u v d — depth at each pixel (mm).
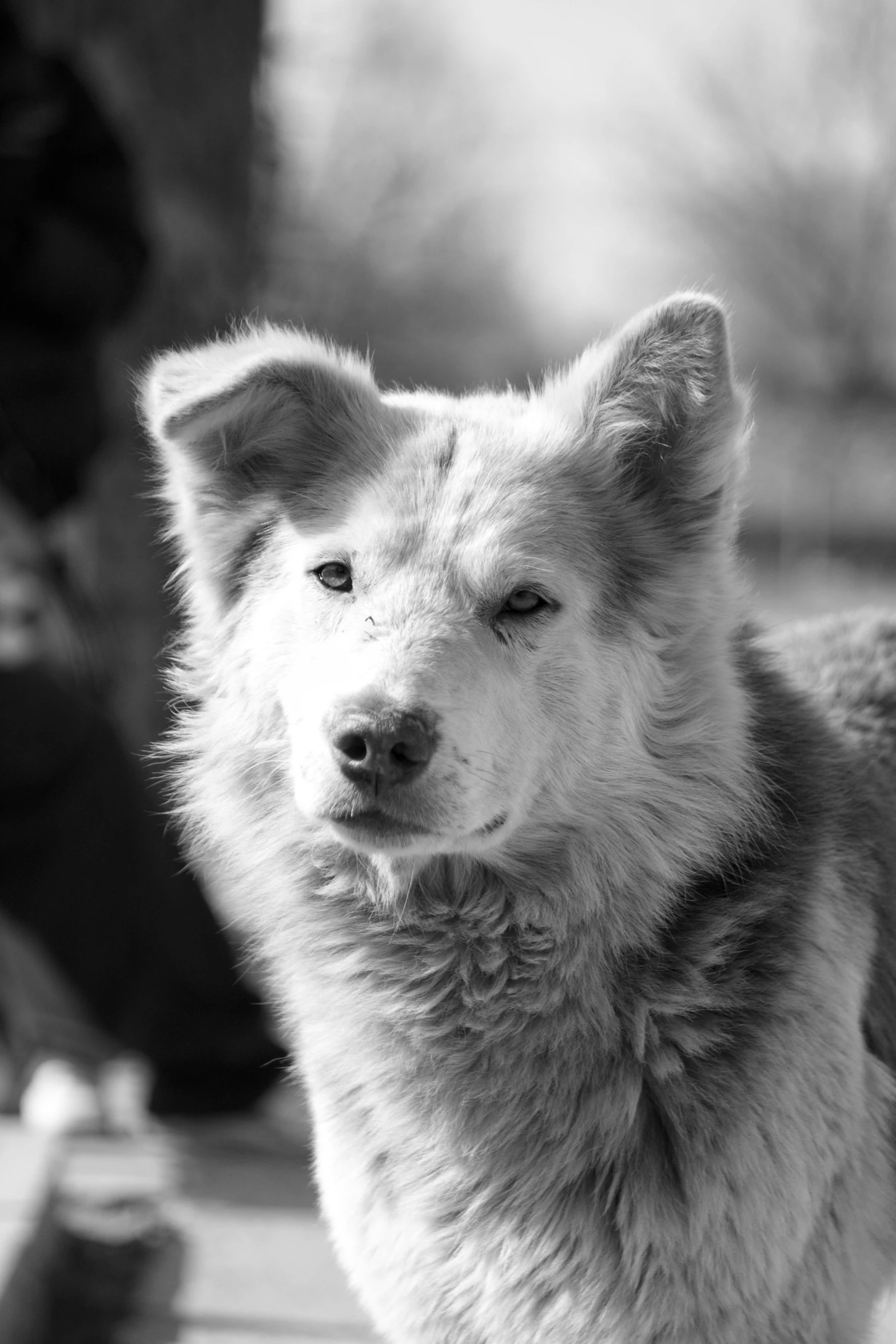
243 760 3971
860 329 30422
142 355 8977
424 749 3365
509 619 3701
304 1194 5688
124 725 8219
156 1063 6141
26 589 6117
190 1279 4977
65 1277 4945
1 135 6062
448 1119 3553
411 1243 3574
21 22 6312
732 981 3482
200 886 6152
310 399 4051
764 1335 3361
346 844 3506
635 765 3789
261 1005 6293
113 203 6379
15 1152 5215
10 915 5961
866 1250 3531
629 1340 3387
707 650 3883
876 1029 3787
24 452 6184
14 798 5902
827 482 28859
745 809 3682
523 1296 3455
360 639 3562
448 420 4062
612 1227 3418
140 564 9000
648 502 3963
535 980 3641
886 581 23547
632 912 3652
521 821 3643
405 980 3713
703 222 30281
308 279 26000
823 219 30016
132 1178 5809
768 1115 3357
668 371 3863
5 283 6113
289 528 3986
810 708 4062
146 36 9062
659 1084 3441
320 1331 4602
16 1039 6461
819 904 3566
